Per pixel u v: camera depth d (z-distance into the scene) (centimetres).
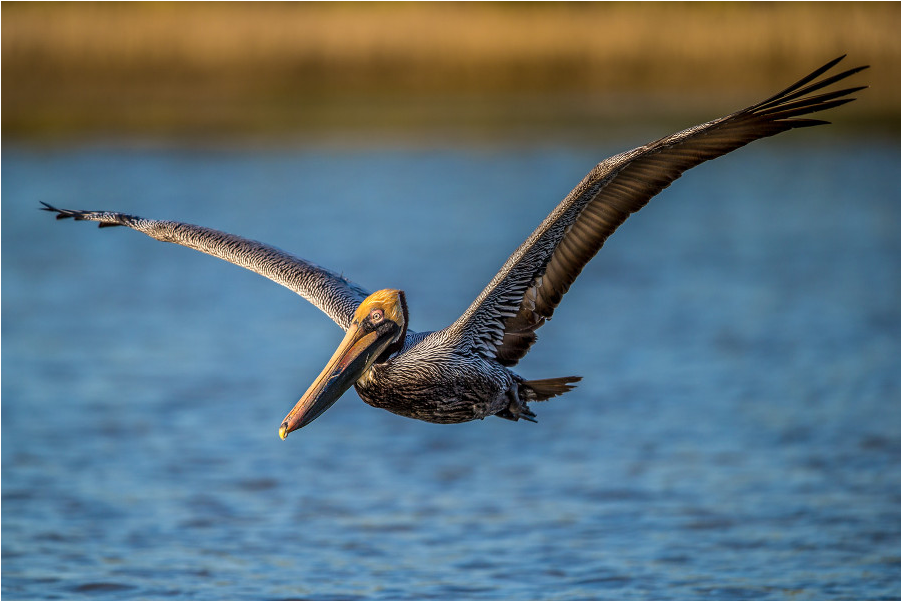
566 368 1569
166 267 2212
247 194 2731
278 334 1761
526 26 3925
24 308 1892
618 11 3953
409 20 3953
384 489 1175
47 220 2536
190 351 1666
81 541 1039
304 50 3884
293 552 1013
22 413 1398
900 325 1711
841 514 1068
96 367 1584
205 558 1001
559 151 3170
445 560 990
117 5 3925
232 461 1253
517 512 1104
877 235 2328
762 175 3094
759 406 1397
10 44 3731
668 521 1069
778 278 2017
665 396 1447
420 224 2397
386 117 3741
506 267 700
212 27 3825
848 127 3666
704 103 3731
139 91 3816
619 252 2273
